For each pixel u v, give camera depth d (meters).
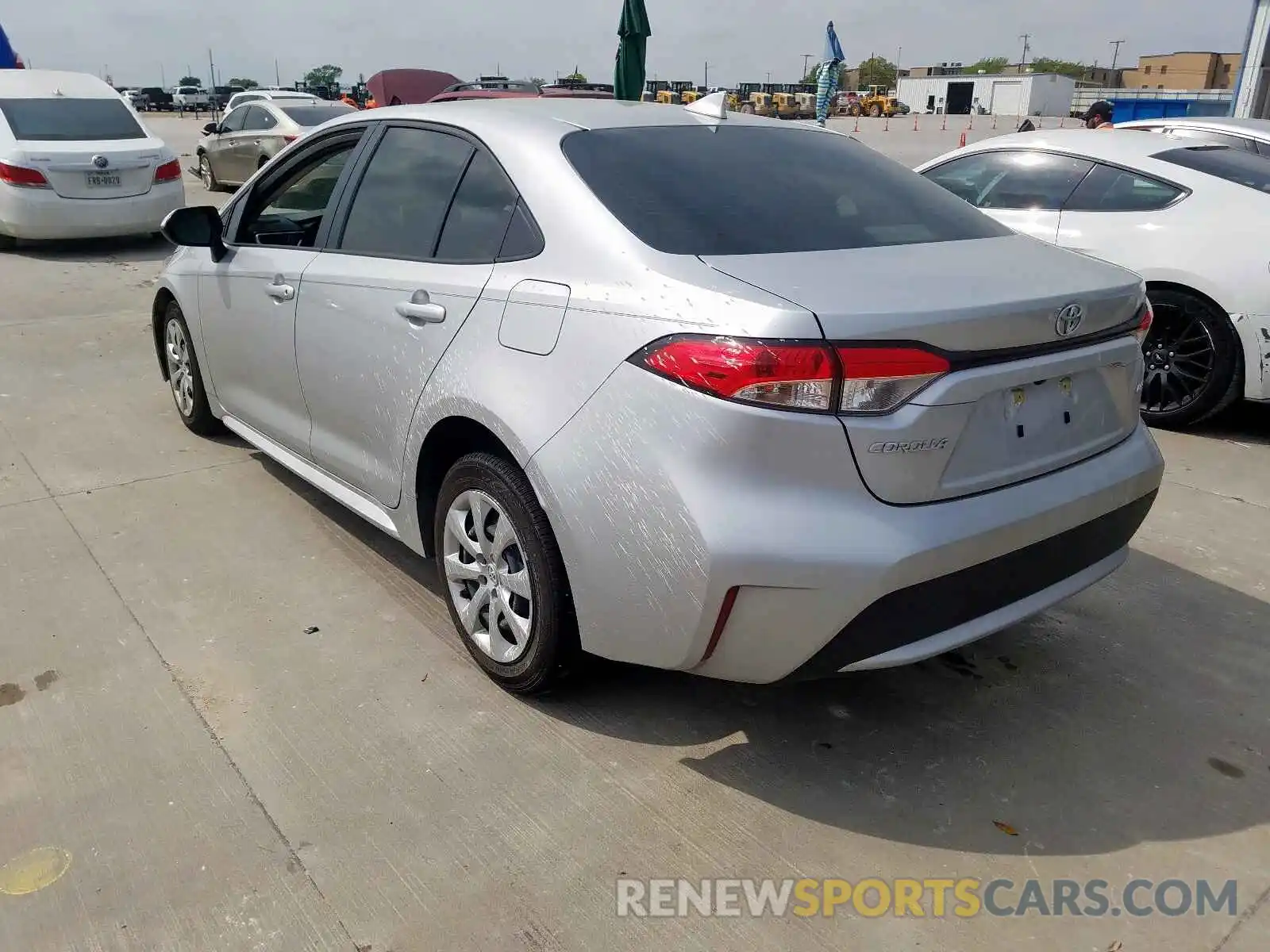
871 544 2.13
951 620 2.31
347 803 2.44
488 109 3.16
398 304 3.02
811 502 2.14
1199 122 7.17
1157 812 2.47
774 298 2.16
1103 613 3.42
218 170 14.50
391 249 3.18
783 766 2.62
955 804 2.49
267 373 3.85
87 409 5.36
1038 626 3.34
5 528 3.89
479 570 2.86
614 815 2.42
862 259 2.45
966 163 6.16
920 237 2.73
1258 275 4.88
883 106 62.84
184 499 4.20
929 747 2.71
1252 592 3.58
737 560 2.14
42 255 9.95
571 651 2.66
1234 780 2.60
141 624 3.22
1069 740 2.74
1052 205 5.68
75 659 3.01
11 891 2.16
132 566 3.60
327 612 3.32
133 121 10.45
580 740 2.70
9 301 7.87
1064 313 2.37
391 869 2.24
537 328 2.54
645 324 2.29
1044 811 2.47
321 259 3.46
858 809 2.46
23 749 2.61
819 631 2.18
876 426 2.12
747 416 2.12
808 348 2.09
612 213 2.55
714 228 2.53
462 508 2.88
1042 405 2.42
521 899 2.17
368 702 2.84
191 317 4.42
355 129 3.57
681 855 2.30
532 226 2.70
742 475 2.14
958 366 2.20
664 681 2.97
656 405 2.24
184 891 2.17
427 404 2.88
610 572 2.37
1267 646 3.23
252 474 4.50
